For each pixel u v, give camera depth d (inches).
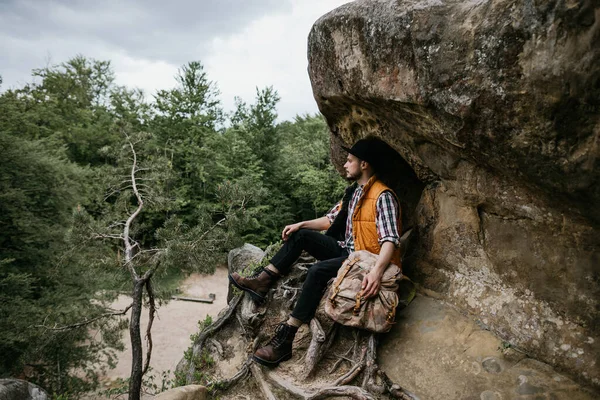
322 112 127.9
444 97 72.0
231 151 534.9
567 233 73.5
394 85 82.7
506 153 68.8
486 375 80.0
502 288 89.7
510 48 59.0
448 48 68.6
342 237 115.5
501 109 63.7
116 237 137.5
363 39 87.1
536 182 68.2
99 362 284.4
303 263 130.7
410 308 104.5
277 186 551.8
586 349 73.3
